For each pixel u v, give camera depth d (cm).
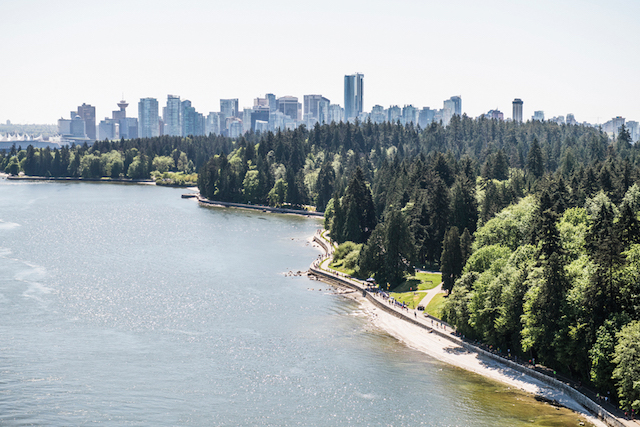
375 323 11912
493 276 10338
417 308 12531
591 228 10806
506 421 7775
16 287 13638
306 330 11394
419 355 10206
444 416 7956
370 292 13825
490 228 13100
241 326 11519
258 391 8694
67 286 13912
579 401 8244
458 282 11375
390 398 8512
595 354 7950
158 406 8181
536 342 9144
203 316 12050
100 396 8412
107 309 12288
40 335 10644
